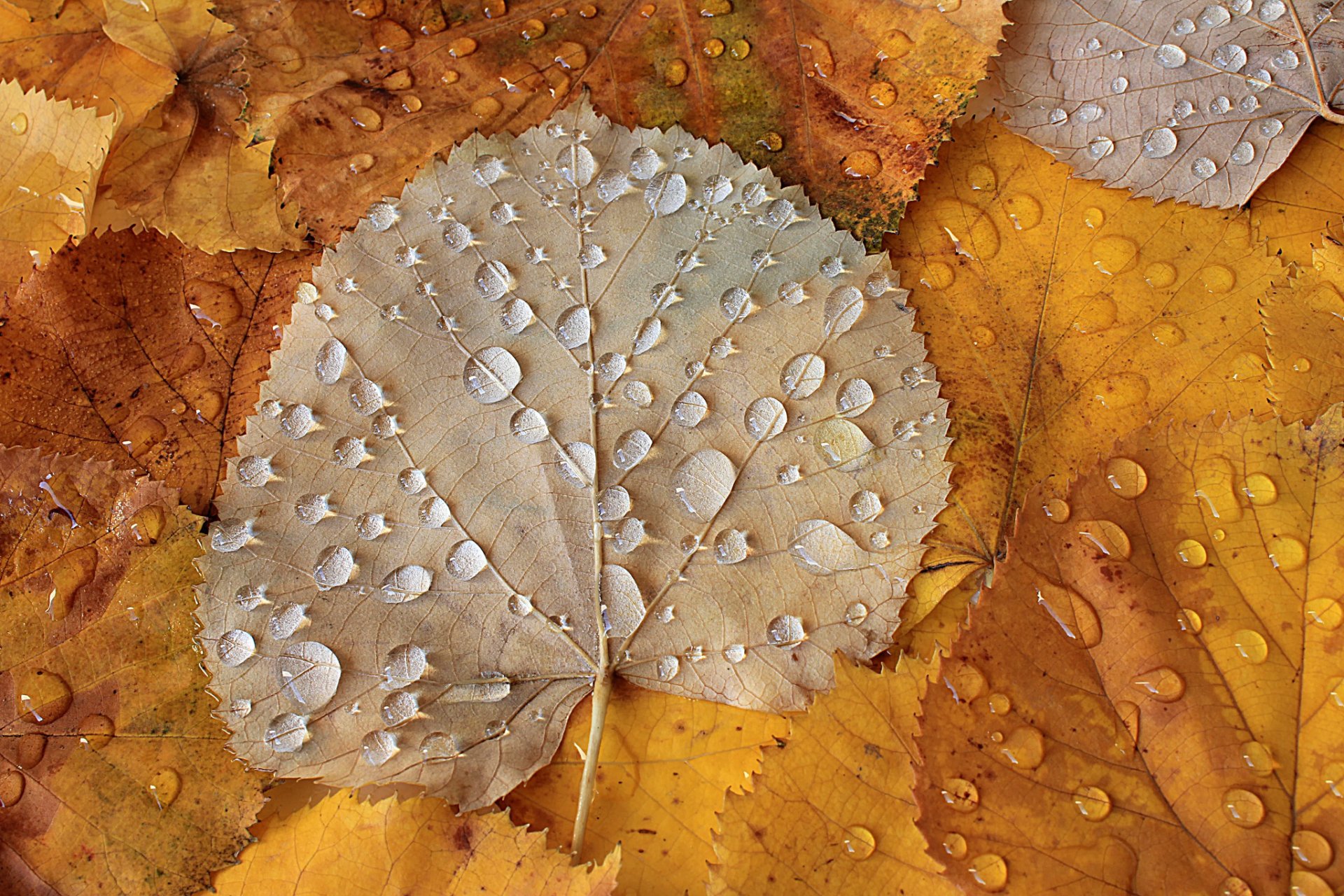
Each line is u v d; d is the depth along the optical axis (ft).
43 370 0.71
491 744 0.69
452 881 0.68
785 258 0.70
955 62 0.72
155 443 0.71
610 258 0.70
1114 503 0.67
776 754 0.68
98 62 0.75
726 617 0.69
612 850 0.69
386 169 0.73
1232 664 0.66
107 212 0.74
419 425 0.70
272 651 0.69
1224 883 0.65
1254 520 0.67
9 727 0.69
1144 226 0.72
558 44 0.74
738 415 0.70
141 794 0.69
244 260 0.73
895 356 0.70
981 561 0.70
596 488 0.69
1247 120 0.72
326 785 0.69
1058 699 0.66
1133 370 0.71
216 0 0.73
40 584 0.70
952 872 0.66
